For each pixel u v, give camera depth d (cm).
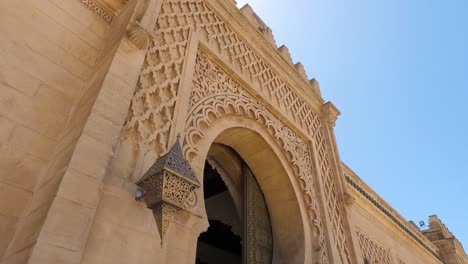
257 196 661
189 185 322
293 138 703
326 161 778
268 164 644
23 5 351
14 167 287
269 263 611
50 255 229
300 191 651
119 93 335
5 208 271
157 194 303
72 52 375
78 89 364
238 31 651
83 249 252
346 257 668
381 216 1052
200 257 928
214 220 862
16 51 325
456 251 1554
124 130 345
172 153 325
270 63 717
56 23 373
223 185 822
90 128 296
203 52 546
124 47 366
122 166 324
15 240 258
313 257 598
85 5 415
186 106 439
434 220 1705
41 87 333
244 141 622
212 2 604
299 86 791
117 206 299
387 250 1002
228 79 579
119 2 444
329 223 662
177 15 507
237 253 985
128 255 286
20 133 301
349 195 735
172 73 448
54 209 244
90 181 274
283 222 638
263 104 644
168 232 341
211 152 670
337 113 865
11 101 305
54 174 280
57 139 326
